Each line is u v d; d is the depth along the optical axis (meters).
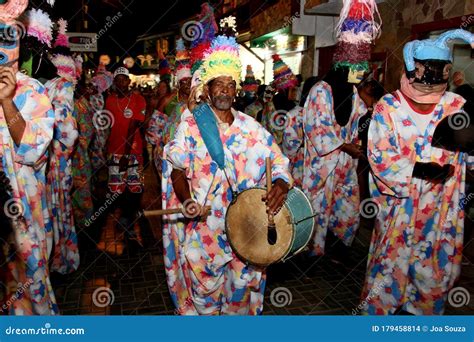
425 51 2.96
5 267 2.66
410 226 3.14
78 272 4.30
